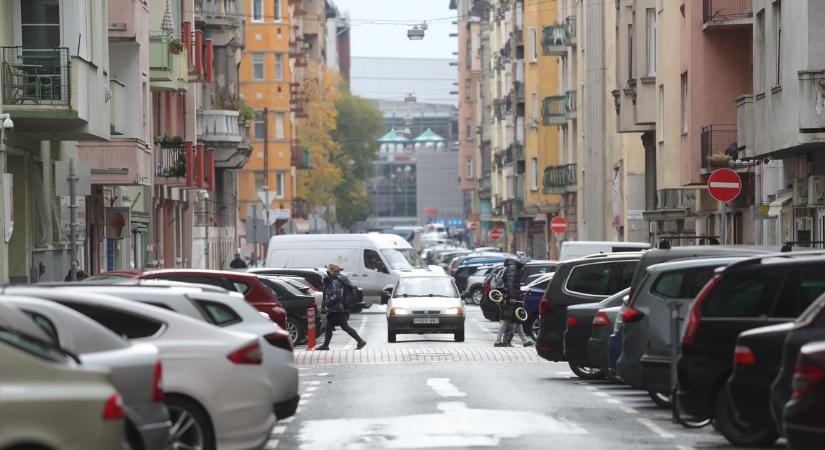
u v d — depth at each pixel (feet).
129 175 337.31
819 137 245.86
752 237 333.42
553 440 134.10
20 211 274.16
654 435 138.10
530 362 246.47
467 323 415.44
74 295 115.34
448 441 133.59
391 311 317.63
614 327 182.19
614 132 532.73
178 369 115.34
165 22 411.75
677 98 370.32
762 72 284.61
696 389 133.28
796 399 103.35
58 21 256.52
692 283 156.04
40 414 84.02
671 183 374.22
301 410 164.86
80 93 253.03
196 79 489.26
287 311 313.12
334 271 288.71
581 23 624.59
